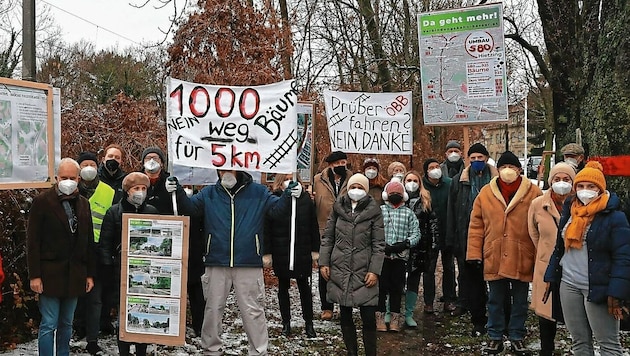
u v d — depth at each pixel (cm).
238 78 1003
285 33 1130
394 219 741
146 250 547
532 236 612
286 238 730
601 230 488
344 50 2075
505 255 640
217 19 1023
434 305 920
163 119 1236
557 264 529
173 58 1041
